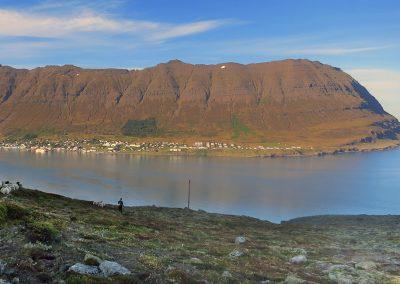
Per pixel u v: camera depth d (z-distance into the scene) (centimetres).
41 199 5684
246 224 7588
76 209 5441
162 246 3459
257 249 4228
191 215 7975
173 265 2661
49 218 3550
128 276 2038
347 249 4731
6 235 2373
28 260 2016
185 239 4297
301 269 3384
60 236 2723
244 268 3027
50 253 2208
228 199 18512
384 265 3834
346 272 3369
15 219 2703
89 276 1897
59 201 5947
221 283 2427
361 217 9962
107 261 2164
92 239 2984
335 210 16150
